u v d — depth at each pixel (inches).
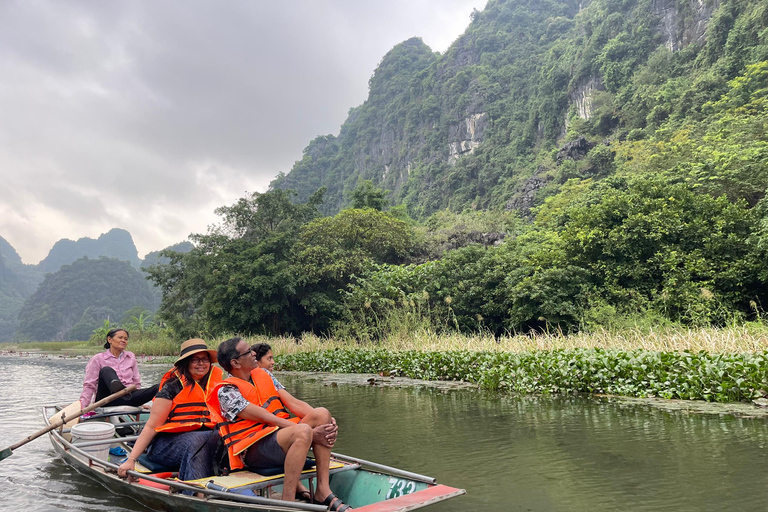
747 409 274.5
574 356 382.6
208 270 1129.4
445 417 288.0
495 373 414.3
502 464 187.3
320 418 149.5
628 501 142.9
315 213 1326.3
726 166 922.7
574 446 210.5
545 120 3149.6
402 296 807.7
